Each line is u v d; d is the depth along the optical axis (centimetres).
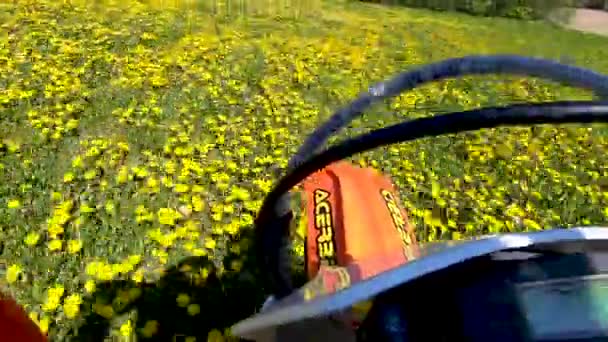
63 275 330
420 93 681
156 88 574
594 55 1259
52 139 460
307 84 654
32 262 336
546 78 173
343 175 260
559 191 505
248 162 465
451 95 696
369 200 245
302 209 353
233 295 326
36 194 395
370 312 163
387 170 478
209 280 334
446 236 403
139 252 351
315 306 170
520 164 538
